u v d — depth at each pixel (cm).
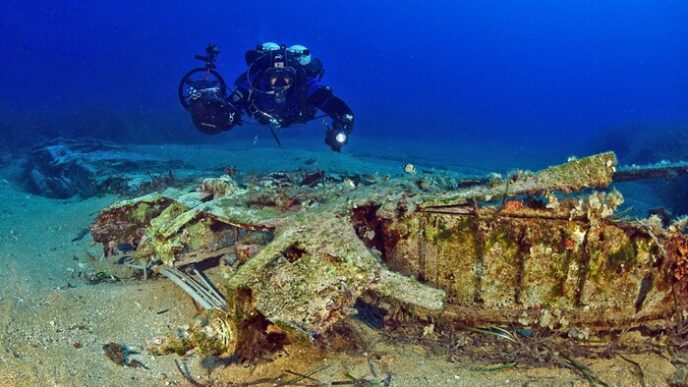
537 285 271
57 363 248
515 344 274
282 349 262
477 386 241
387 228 287
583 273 266
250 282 227
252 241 330
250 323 235
